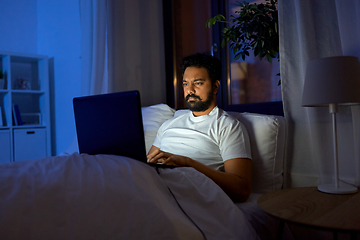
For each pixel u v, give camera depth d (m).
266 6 1.68
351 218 0.85
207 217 0.94
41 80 3.42
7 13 3.49
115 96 1.00
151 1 2.56
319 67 1.08
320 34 1.37
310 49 1.37
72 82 3.12
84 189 0.79
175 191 0.98
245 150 1.32
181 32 2.58
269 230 1.19
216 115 1.47
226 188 1.18
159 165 1.05
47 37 3.56
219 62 1.58
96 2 2.18
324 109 1.34
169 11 2.60
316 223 0.82
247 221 1.02
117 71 2.30
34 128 3.27
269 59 1.68
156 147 1.70
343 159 1.31
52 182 0.77
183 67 1.60
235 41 1.80
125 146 1.02
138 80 2.44
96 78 2.18
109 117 1.04
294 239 1.38
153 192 0.86
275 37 1.68
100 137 1.09
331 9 1.35
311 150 1.42
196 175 1.07
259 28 1.64
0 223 0.66
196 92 1.50
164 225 0.79
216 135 1.40
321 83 1.07
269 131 1.46
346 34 1.27
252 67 2.12
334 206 0.96
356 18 1.23
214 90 1.55
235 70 2.20
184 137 1.49
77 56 3.01
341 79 1.04
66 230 0.71
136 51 2.44
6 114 3.18
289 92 1.48
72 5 3.07
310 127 1.38
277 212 0.92
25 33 3.64
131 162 0.93
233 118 1.45
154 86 2.55
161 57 2.62
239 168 1.27
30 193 0.73
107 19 2.24
